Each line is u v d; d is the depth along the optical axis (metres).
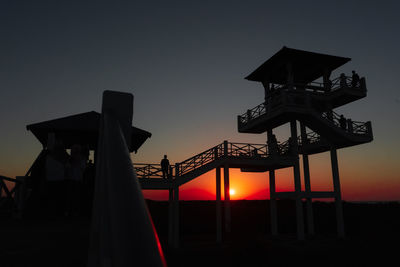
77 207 5.89
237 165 23.81
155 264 0.56
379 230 30.56
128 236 0.65
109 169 1.08
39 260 2.73
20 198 6.81
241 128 27.22
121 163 1.14
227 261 16.45
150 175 20.19
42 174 5.70
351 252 19.48
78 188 5.92
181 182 20.59
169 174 20.56
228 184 22.25
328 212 41.09
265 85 26.98
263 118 24.00
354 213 40.22
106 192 0.94
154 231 0.72
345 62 24.83
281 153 24.70
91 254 1.13
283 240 23.77
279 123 24.91
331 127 22.41
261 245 16.83
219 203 22.67
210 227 30.64
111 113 2.10
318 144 26.02
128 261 0.56
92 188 7.46
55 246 3.36
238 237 17.22
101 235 0.82
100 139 2.04
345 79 23.39
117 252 0.60
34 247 3.30
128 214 0.75
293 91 22.67
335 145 25.27
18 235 3.99
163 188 20.30
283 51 22.77
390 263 17.00
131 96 2.39
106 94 2.33
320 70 26.30
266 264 16.06
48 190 5.77
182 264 16.00
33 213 5.78
